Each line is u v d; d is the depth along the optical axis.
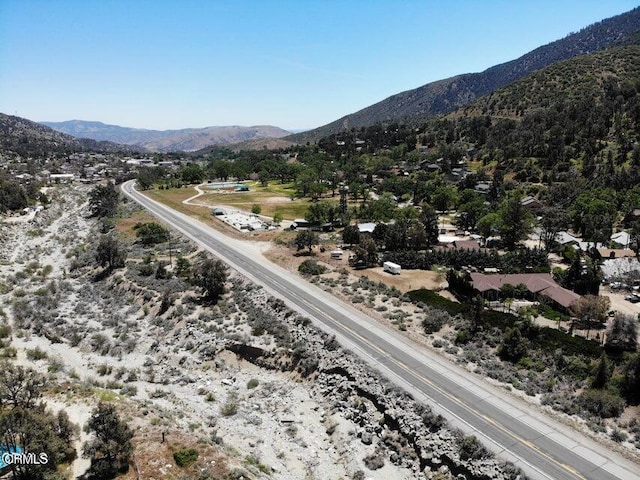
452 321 56.50
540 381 43.97
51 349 55.81
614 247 97.50
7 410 35.12
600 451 34.38
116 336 59.72
